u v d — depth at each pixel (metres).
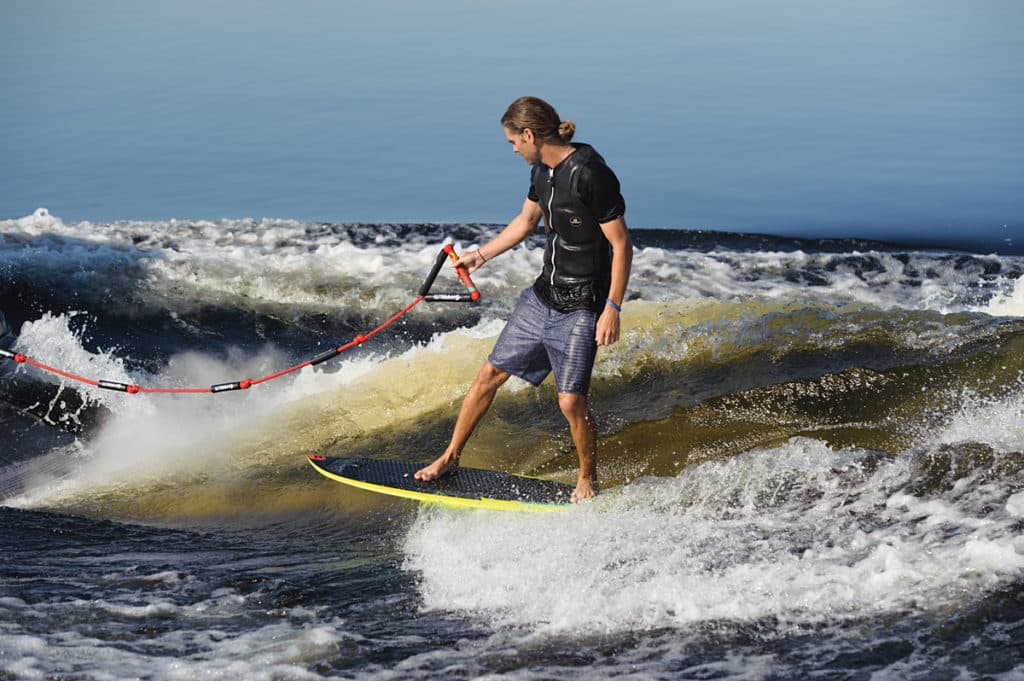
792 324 20.56
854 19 68.62
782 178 37.47
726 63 54.97
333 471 15.70
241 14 72.31
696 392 18.88
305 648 11.41
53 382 22.27
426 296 15.35
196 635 11.73
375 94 49.94
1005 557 11.95
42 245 29.48
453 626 11.95
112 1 78.81
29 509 17.39
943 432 16.19
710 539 13.58
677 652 11.04
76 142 43.19
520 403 19.41
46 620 12.00
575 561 13.36
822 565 12.45
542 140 13.58
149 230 31.53
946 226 32.00
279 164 40.22
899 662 10.46
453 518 15.25
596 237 14.01
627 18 68.31
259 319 25.64
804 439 15.92
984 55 56.22
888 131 42.81
